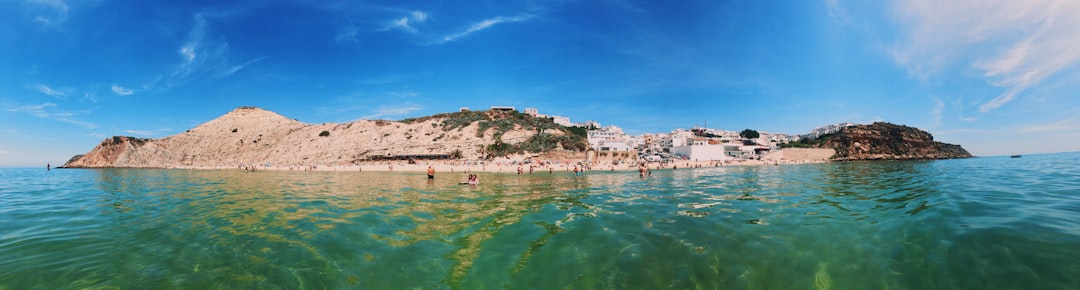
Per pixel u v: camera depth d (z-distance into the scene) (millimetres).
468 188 31375
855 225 12906
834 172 52250
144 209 19062
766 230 12438
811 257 9570
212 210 18562
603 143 127938
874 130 153500
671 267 9031
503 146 111312
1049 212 13672
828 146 148250
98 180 47656
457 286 8211
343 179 48531
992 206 15250
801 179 38219
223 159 140250
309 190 30328
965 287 7648
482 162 97125
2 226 14430
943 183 26734
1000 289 7465
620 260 9578
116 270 9047
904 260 9180
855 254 9711
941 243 10227
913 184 27516
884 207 16719
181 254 10375
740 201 20156
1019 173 34094
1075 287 7277
